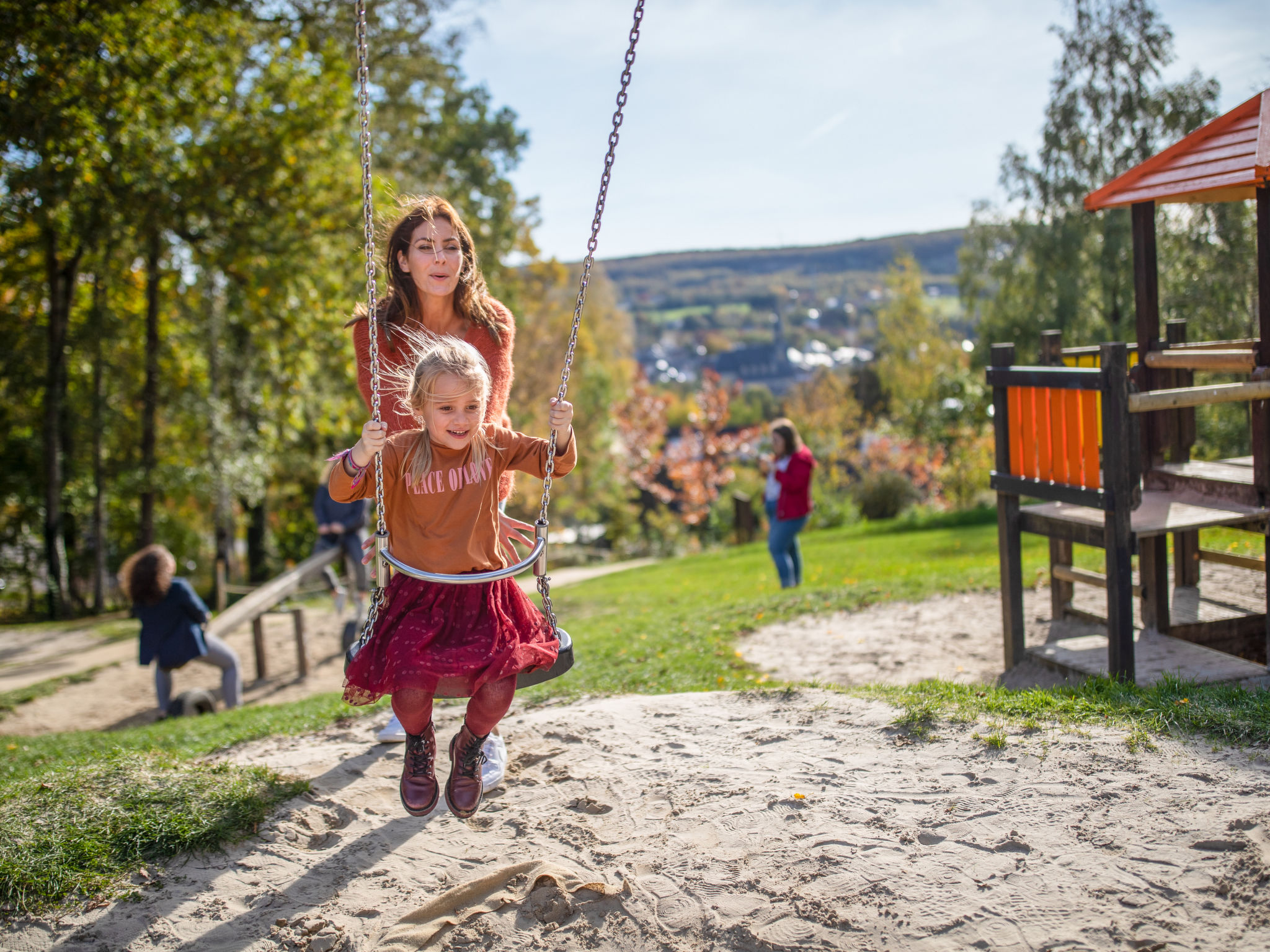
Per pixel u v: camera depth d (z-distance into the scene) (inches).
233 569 1119.6
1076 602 306.7
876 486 893.8
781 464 425.1
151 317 775.1
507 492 141.5
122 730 299.1
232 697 334.3
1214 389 196.2
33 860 125.6
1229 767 131.3
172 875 126.1
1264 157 197.9
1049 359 251.1
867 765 144.4
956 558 491.2
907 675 249.1
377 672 113.8
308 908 116.7
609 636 346.0
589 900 112.6
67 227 618.5
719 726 169.8
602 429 1688.0
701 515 1206.3
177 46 599.8
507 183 1145.4
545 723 179.6
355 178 690.2
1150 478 247.1
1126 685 180.1
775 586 471.8
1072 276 914.7
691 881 114.1
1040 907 101.7
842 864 114.5
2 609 966.4
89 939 112.0
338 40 771.4
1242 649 248.7
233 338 839.7
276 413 864.9
